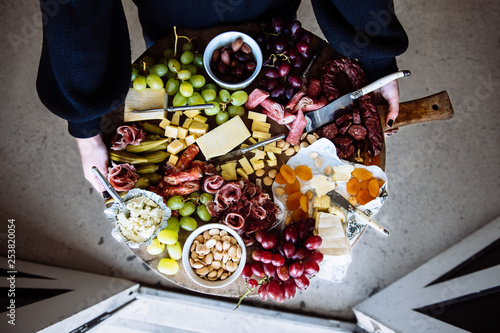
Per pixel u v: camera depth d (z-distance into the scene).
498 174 2.15
